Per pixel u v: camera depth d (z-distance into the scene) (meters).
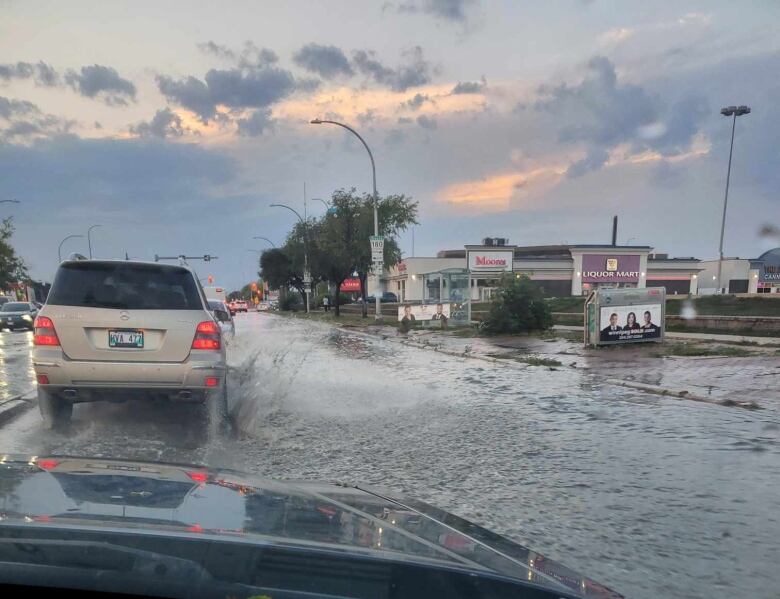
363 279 41.91
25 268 56.50
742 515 4.05
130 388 6.05
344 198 40.97
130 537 1.38
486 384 9.98
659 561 3.33
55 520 1.42
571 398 8.59
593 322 15.26
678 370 10.99
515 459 5.43
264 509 1.78
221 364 6.34
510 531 3.75
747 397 8.34
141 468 2.11
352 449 5.76
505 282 20.95
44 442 5.75
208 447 5.68
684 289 74.31
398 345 18.47
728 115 40.88
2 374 10.97
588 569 3.22
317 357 14.59
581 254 69.69
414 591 1.42
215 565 1.34
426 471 5.05
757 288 62.22
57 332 5.98
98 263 6.23
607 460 5.39
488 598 1.48
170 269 6.41
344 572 1.41
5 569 1.23
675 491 4.55
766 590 3.02
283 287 82.00
